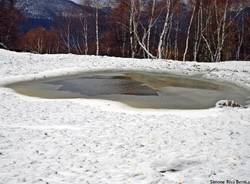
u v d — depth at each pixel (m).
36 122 12.84
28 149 10.06
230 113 14.70
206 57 44.09
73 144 10.56
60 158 9.52
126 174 8.62
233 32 46.06
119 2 42.31
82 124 12.73
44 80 21.44
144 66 27.41
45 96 17.52
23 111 14.31
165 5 38.91
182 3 41.69
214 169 8.87
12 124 12.45
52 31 56.06
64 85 20.38
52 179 8.31
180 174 8.70
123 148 10.31
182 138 11.20
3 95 17.02
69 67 25.44
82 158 9.55
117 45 49.53
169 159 9.41
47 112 14.30
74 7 53.16
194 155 9.74
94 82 21.55
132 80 22.64
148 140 11.00
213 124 12.88
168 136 11.39
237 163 9.20
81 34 52.22
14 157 9.48
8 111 14.19
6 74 22.00
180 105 16.59
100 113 14.38
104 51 50.59
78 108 15.12
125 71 25.53
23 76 21.91
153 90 19.95
